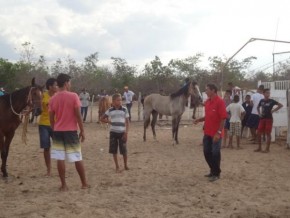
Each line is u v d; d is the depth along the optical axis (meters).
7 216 5.71
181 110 13.62
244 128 15.33
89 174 8.74
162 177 8.41
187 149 12.54
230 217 5.69
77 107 6.93
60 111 6.94
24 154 11.59
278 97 14.02
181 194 6.98
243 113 12.38
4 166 8.32
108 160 10.55
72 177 8.38
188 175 8.62
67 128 6.96
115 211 5.95
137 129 19.03
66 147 7.02
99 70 48.38
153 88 47.50
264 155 11.24
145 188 7.42
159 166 9.67
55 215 5.73
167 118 23.86
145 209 6.05
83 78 46.81
